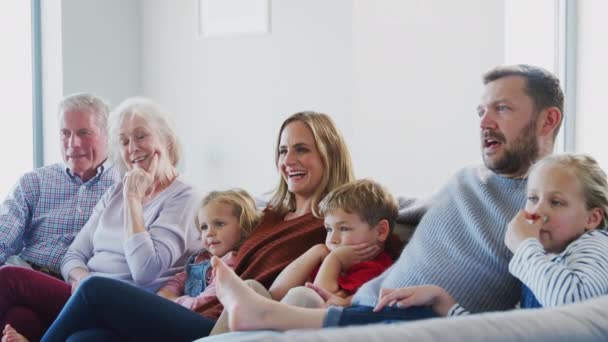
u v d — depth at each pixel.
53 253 2.88
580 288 1.48
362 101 4.15
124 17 4.83
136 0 4.91
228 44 4.61
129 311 1.96
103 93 4.70
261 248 2.25
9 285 2.38
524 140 1.89
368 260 2.04
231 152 4.64
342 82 4.18
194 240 2.59
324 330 1.06
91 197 2.94
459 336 1.07
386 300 1.71
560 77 3.79
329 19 4.22
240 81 4.57
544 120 1.90
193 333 2.01
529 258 1.57
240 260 2.25
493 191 1.91
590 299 1.29
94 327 1.99
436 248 1.88
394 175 4.14
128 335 1.97
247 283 2.00
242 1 4.54
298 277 2.05
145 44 4.94
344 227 2.05
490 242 1.82
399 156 4.14
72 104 2.99
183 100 4.84
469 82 4.02
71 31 4.47
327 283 1.96
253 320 1.75
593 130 3.66
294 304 1.84
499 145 1.90
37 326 2.40
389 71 4.14
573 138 3.74
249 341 1.02
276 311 1.75
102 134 2.99
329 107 4.23
